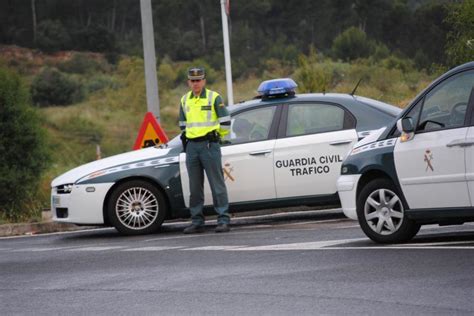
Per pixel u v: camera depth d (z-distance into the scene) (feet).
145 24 120.98
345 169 73.56
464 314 45.39
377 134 72.33
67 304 53.98
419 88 321.73
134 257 72.64
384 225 71.05
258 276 59.21
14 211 132.77
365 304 48.83
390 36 611.47
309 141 90.43
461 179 65.87
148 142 110.52
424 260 60.49
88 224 93.66
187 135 89.86
